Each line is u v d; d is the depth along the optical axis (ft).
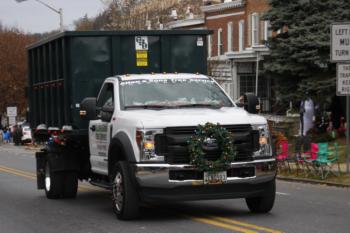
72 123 46.26
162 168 34.55
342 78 61.98
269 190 37.55
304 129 94.17
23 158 119.03
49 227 37.17
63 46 46.80
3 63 251.80
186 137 35.04
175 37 48.39
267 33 154.71
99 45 46.68
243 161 35.60
